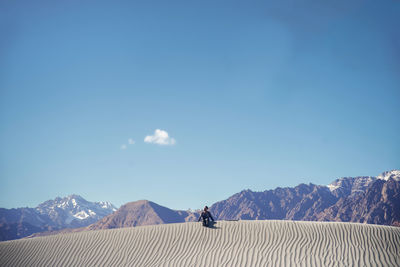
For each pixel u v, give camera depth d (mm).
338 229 33188
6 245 34719
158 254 30484
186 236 32969
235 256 29109
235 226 34406
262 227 33906
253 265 27609
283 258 28438
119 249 31812
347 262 27672
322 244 30562
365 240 31094
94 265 29703
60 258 31188
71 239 34688
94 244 33125
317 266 27141
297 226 34031
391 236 31734
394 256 28531
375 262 27688
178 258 29531
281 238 31703
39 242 34594
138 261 29734
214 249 30438
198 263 28484
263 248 30125
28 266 30344
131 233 34656
